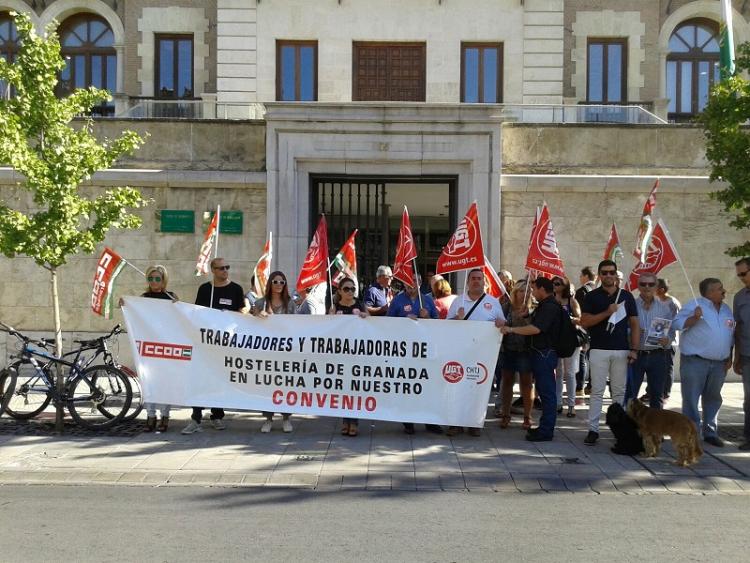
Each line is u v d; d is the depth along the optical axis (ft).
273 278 29.37
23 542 17.12
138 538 17.47
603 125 42.96
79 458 24.94
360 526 18.56
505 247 42.55
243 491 21.70
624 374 26.91
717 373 27.14
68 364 28.86
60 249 29.43
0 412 29.43
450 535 17.92
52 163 29.09
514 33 52.65
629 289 31.01
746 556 16.60
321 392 27.99
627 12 56.95
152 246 42.60
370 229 49.08
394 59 52.85
